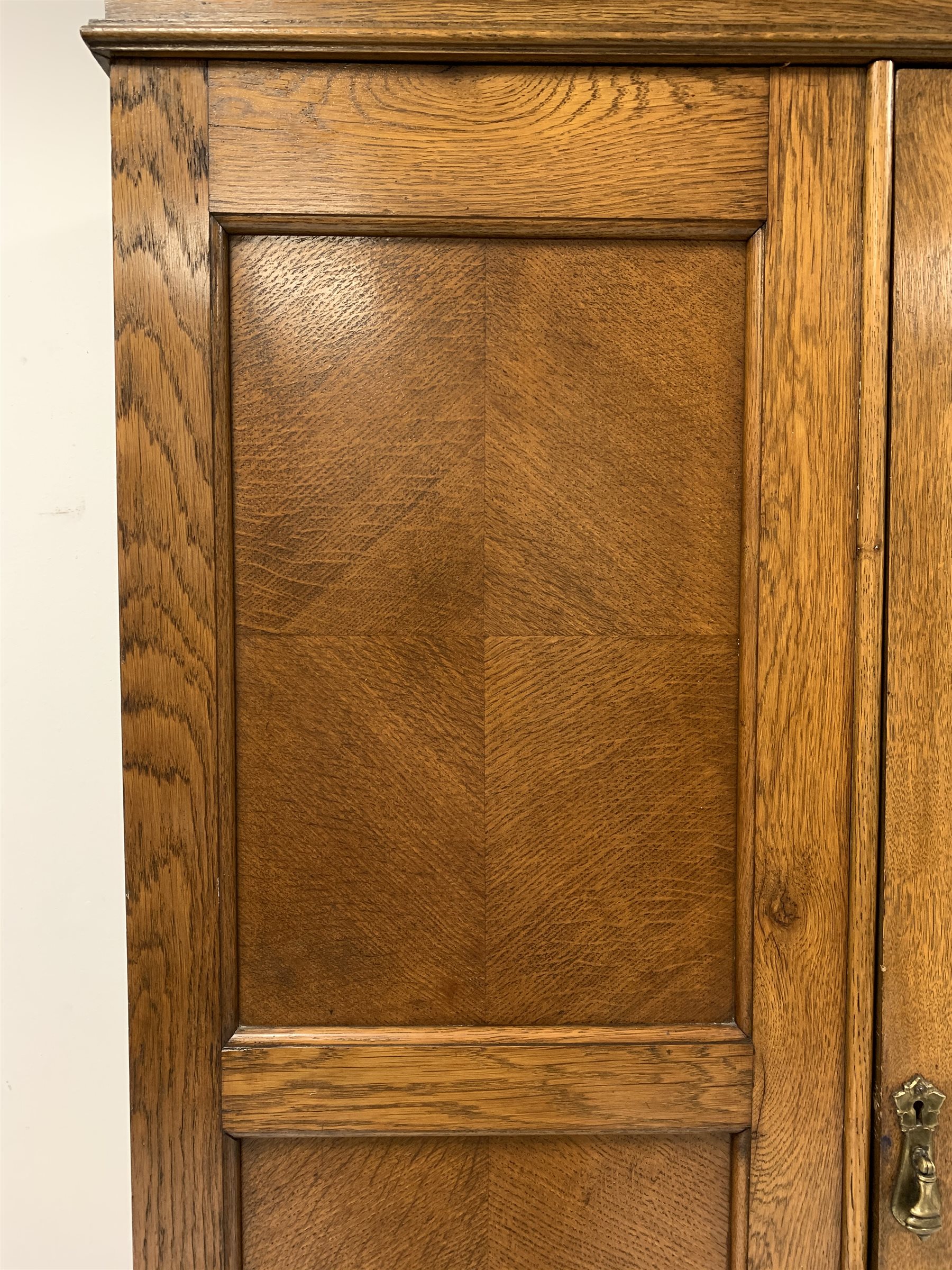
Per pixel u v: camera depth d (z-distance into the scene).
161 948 0.58
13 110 0.88
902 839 0.59
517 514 0.59
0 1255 0.93
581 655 0.59
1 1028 0.92
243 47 0.55
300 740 0.59
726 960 0.60
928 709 0.59
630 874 0.60
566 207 0.57
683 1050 0.59
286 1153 0.60
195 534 0.57
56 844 0.92
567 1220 0.60
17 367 0.89
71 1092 0.93
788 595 0.59
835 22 0.56
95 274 0.89
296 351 0.58
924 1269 0.60
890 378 0.59
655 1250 0.61
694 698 0.60
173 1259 0.59
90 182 0.89
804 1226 0.60
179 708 0.58
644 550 0.59
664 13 0.55
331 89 0.57
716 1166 0.61
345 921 0.59
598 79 0.57
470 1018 0.60
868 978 0.59
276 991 0.59
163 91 0.56
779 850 0.60
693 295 0.59
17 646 0.91
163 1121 0.58
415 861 0.59
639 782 0.60
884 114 0.57
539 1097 0.59
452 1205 0.60
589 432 0.59
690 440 0.59
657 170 0.57
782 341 0.58
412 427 0.58
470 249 0.58
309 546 0.58
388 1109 0.59
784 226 0.58
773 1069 0.60
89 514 0.90
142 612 0.58
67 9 0.88
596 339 0.59
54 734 0.91
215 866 0.58
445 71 0.57
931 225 0.58
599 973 0.60
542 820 0.59
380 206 0.57
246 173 0.57
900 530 0.59
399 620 0.59
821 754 0.59
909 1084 0.59
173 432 0.57
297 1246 0.60
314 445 0.58
